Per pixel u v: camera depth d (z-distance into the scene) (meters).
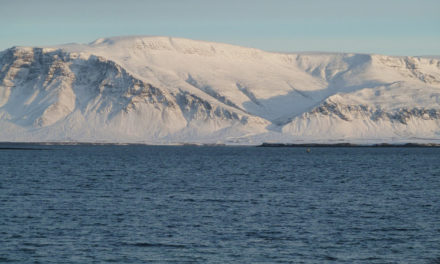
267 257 107.81
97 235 123.25
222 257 107.56
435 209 158.88
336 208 160.00
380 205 166.12
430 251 112.25
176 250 111.94
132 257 107.31
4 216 142.88
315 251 111.94
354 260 106.44
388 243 118.12
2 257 106.62
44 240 118.56
